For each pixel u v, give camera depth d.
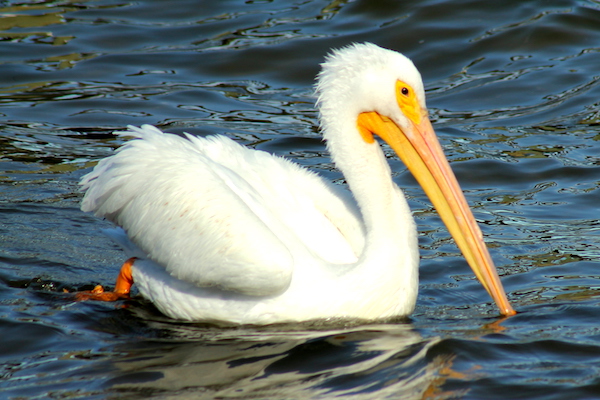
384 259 9.93
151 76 19.53
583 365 8.47
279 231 10.38
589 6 21.34
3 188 14.68
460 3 21.66
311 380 8.34
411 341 9.23
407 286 10.02
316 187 11.17
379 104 10.20
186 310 10.49
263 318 10.12
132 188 10.73
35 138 16.81
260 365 8.74
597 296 10.55
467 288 11.24
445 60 19.89
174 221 10.32
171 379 8.41
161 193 10.48
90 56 20.36
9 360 8.95
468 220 10.17
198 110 18.08
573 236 12.79
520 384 8.09
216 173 10.71
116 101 18.39
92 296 11.02
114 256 12.54
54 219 13.62
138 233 10.73
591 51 19.92
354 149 10.32
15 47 20.58
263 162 11.37
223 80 19.41
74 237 13.03
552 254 12.17
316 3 22.83
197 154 10.86
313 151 16.58
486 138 16.92
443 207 10.22
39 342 9.42
